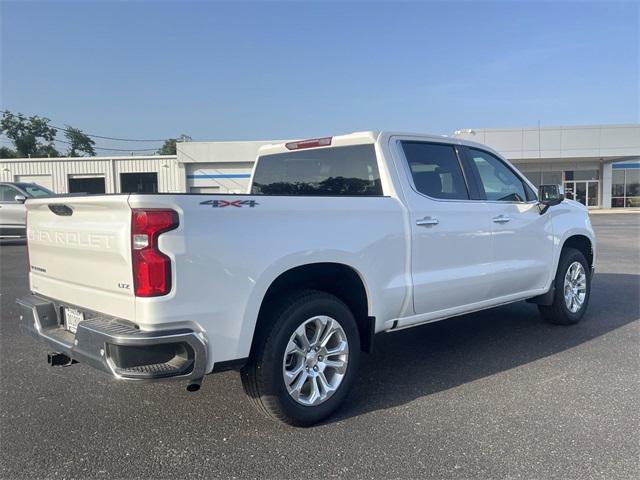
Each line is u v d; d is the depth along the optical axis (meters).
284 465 3.19
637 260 12.43
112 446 3.45
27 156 65.56
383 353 5.40
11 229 14.30
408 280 4.33
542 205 5.79
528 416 3.84
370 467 3.15
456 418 3.83
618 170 41.94
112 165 36.81
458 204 4.81
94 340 3.10
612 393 4.25
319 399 3.74
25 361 5.21
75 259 3.54
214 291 3.16
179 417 3.89
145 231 2.95
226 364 3.25
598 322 6.57
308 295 3.67
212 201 3.17
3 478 3.05
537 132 38.69
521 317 6.85
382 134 4.51
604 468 3.11
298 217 3.60
